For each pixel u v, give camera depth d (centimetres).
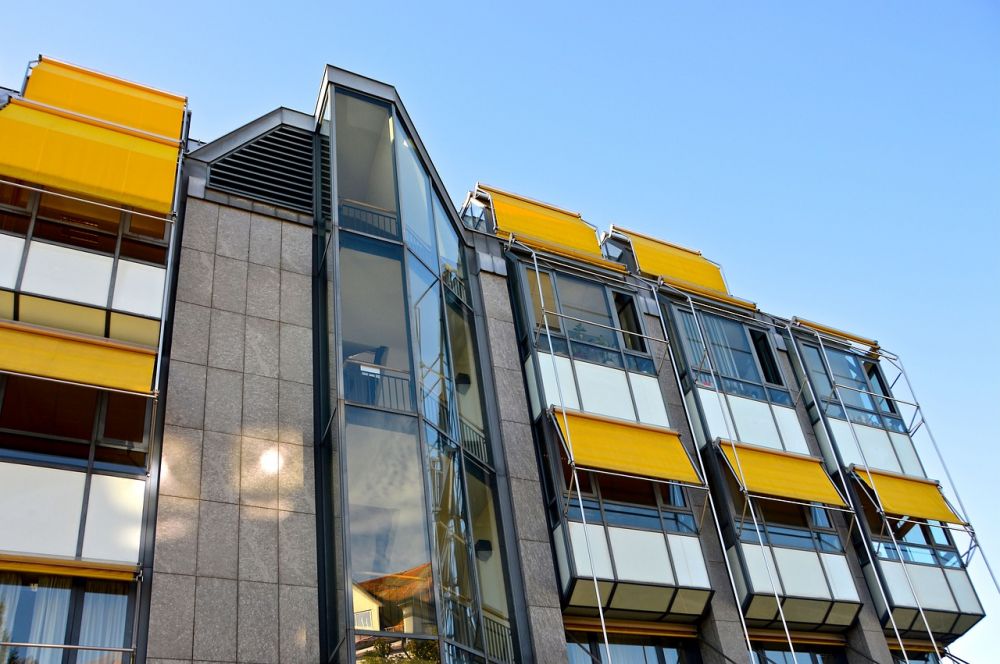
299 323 1590
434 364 1597
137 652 1150
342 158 1734
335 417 1402
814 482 1977
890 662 1828
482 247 2033
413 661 1209
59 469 1225
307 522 1366
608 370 1920
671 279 2278
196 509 1298
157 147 1584
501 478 1664
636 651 1664
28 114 1489
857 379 2344
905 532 2058
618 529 1688
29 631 1112
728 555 1805
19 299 1312
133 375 1279
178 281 1530
